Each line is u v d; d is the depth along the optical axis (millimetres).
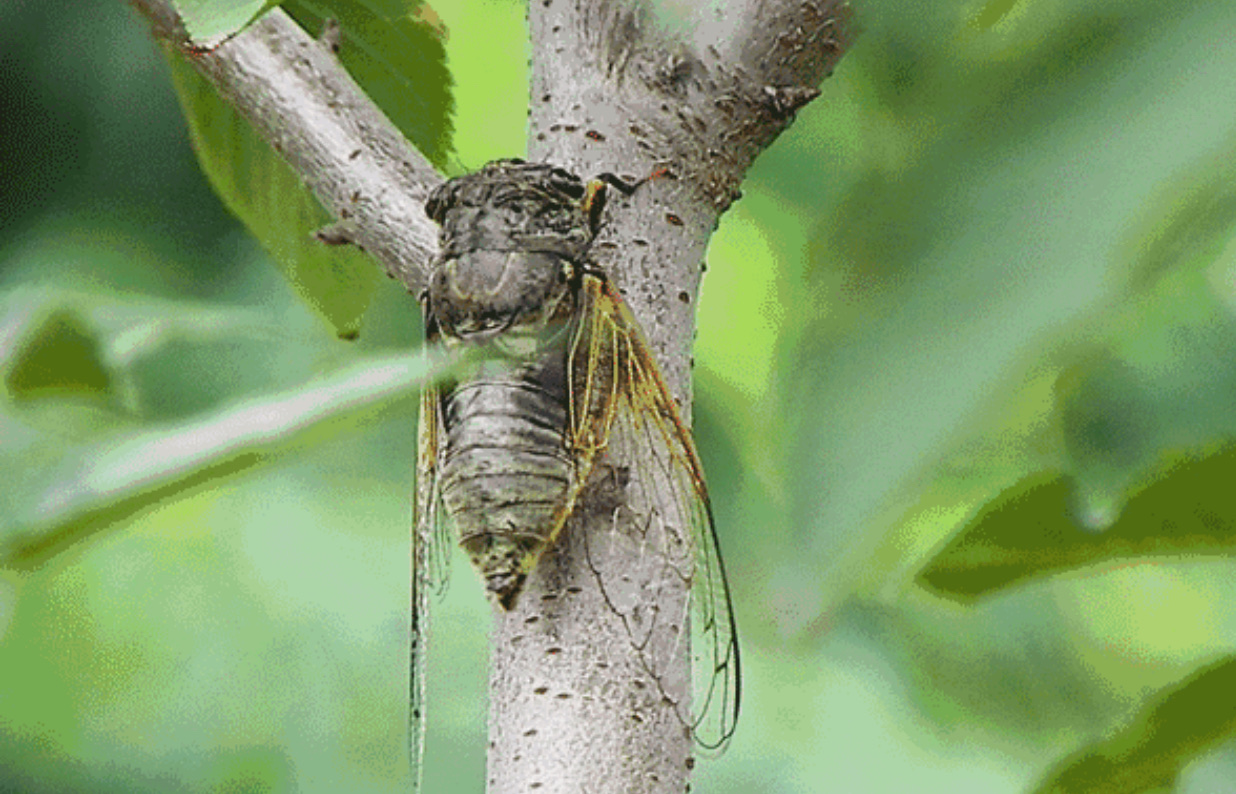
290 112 747
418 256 745
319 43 752
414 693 747
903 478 270
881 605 908
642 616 715
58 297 755
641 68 720
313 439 623
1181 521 701
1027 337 270
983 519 705
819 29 688
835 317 292
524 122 926
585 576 715
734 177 720
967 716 953
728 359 849
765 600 292
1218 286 790
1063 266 273
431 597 750
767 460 296
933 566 710
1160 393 791
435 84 771
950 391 272
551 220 744
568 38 724
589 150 720
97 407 750
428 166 750
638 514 721
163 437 650
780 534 282
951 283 284
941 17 330
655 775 708
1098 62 303
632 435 725
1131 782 706
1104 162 282
